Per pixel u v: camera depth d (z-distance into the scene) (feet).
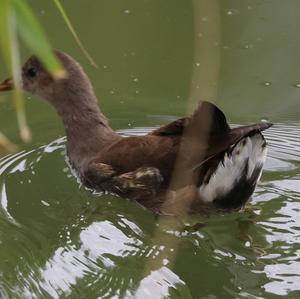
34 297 26.58
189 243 30.53
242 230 30.94
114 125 39.70
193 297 26.53
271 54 43.88
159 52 44.80
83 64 43.88
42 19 47.29
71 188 34.99
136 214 33.01
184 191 30.63
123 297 26.35
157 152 31.55
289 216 31.37
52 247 30.12
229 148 28.68
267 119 38.86
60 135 39.63
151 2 49.44
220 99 40.75
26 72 36.01
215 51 44.16
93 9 48.60
